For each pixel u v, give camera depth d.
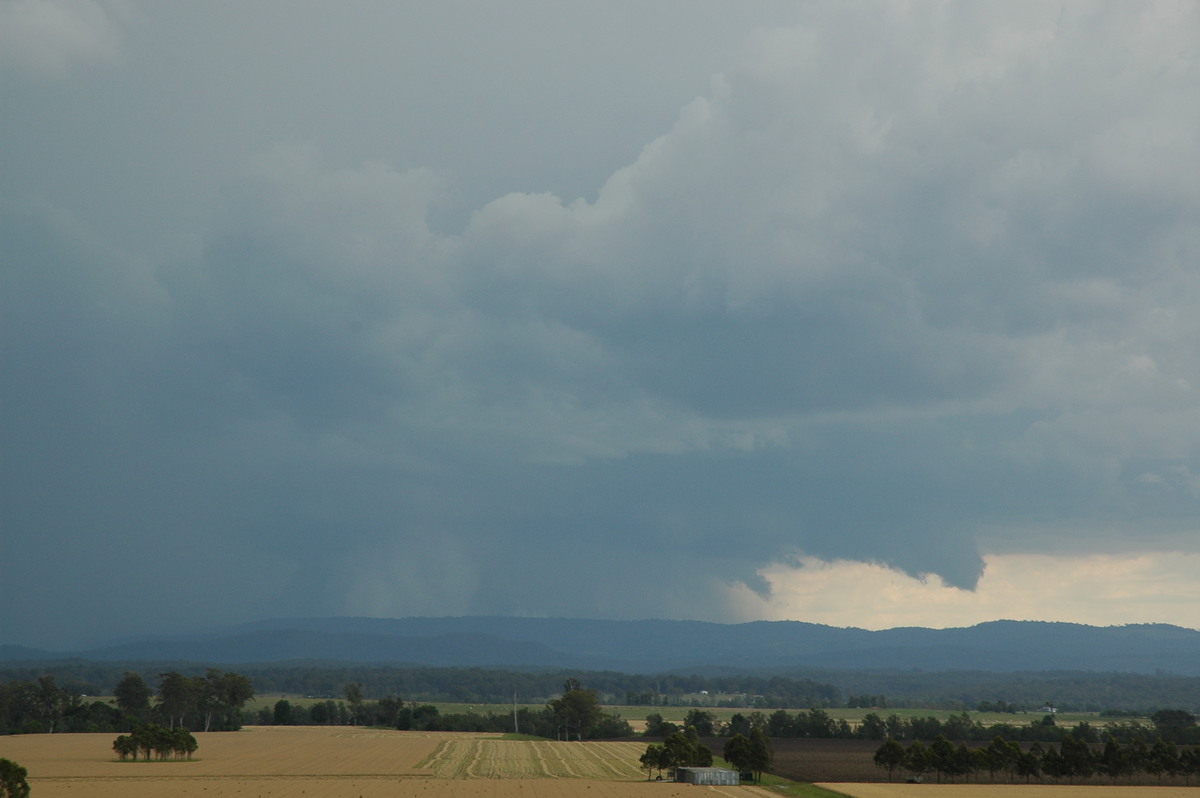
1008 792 131.62
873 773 158.50
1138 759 150.38
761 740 144.50
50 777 141.00
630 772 154.38
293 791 123.00
